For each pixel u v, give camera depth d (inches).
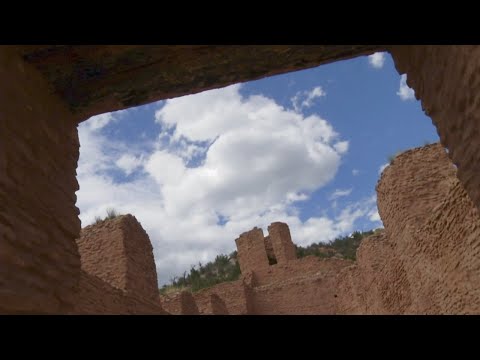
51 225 178.4
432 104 195.2
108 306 430.0
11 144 161.0
